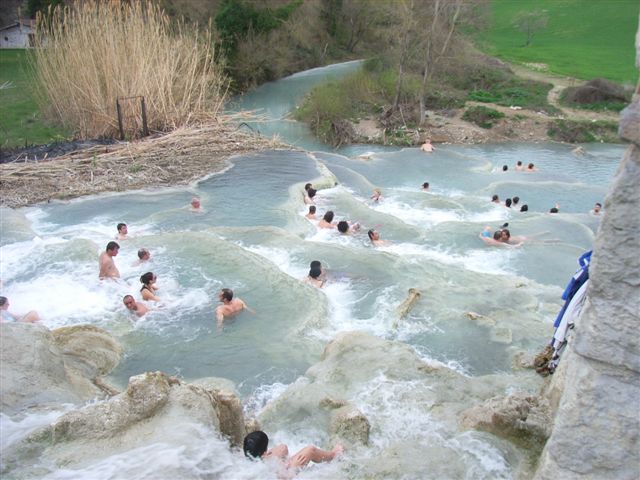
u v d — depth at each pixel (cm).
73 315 1023
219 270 1198
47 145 2117
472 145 3081
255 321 1012
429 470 545
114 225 1490
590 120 3269
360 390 738
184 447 466
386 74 3738
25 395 599
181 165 2038
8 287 1115
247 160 2167
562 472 339
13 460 471
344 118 3291
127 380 830
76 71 2289
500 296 1131
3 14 4728
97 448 482
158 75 2353
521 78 4050
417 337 973
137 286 1138
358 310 1083
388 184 2131
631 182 299
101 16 2375
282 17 4919
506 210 1772
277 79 4719
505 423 588
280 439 661
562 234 1556
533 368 839
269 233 1420
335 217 1634
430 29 3372
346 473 544
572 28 6109
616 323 312
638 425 315
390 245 1438
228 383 820
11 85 3350
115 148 2089
